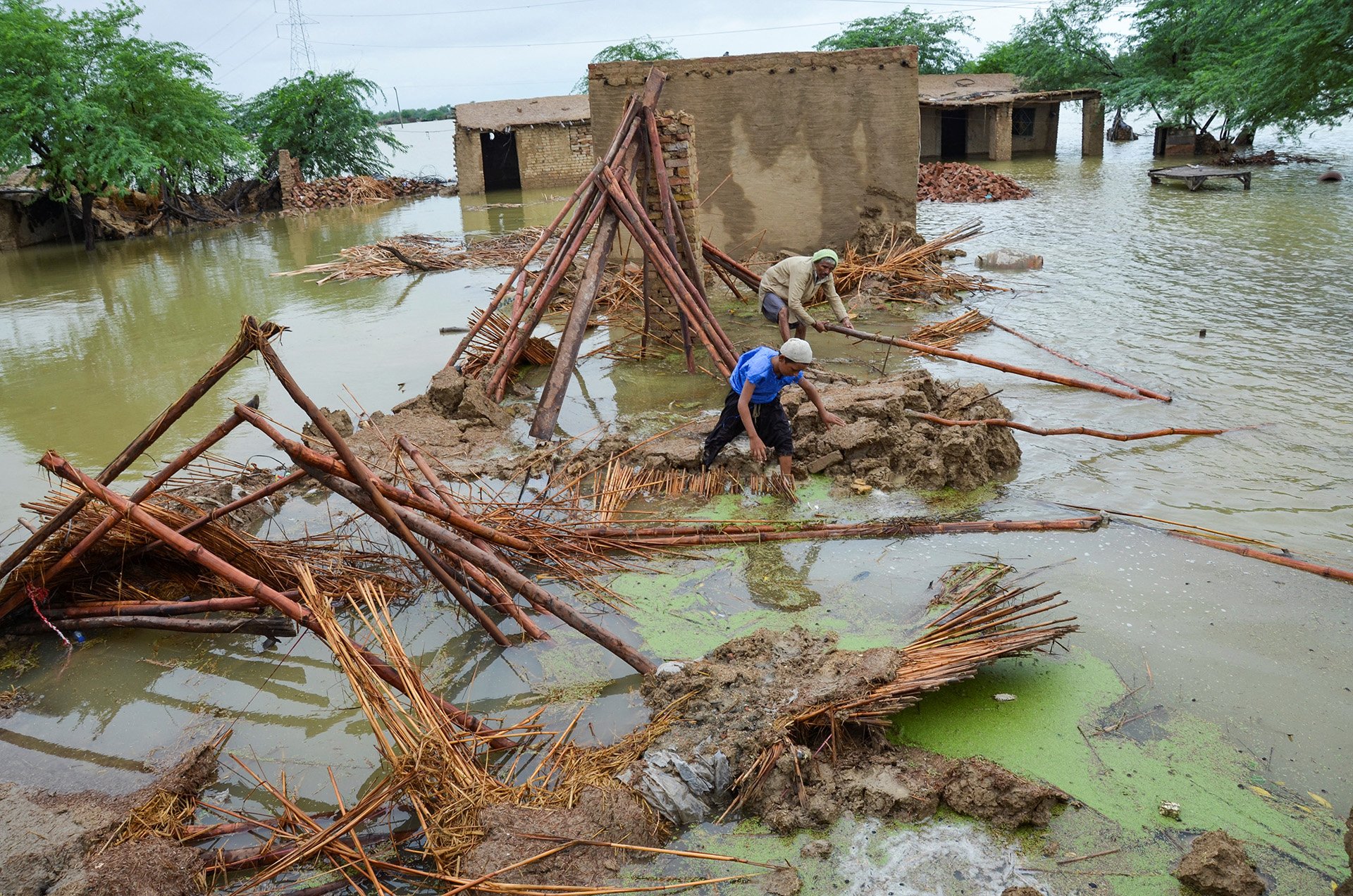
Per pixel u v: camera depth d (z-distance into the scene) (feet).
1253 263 42.22
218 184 97.09
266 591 13.70
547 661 15.46
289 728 14.30
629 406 27.73
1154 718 13.25
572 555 18.67
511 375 30.19
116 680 15.61
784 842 11.46
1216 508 19.22
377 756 13.58
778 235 44.09
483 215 82.38
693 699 13.55
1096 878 10.70
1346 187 66.03
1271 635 14.96
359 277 52.37
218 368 14.14
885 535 18.97
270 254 64.69
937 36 148.15
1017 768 12.40
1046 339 32.07
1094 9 107.04
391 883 11.11
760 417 20.70
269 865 11.48
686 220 32.68
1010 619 14.34
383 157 119.75
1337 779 11.99
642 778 11.94
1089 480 20.94
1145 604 15.99
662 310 33.24
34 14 67.46
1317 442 22.04
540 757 13.15
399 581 17.89
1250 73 66.08
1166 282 39.73
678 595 17.28
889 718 13.56
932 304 38.17
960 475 20.90
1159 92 94.84
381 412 26.94
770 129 42.42
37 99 66.90
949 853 11.14
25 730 14.35
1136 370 28.09
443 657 15.78
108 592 17.30
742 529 19.36
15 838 11.59
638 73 41.52
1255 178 74.90
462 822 11.60
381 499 14.61
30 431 27.96
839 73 41.29
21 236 74.28
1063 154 113.60
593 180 27.71
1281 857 10.85
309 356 35.19
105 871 10.99
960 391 24.66
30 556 16.60
